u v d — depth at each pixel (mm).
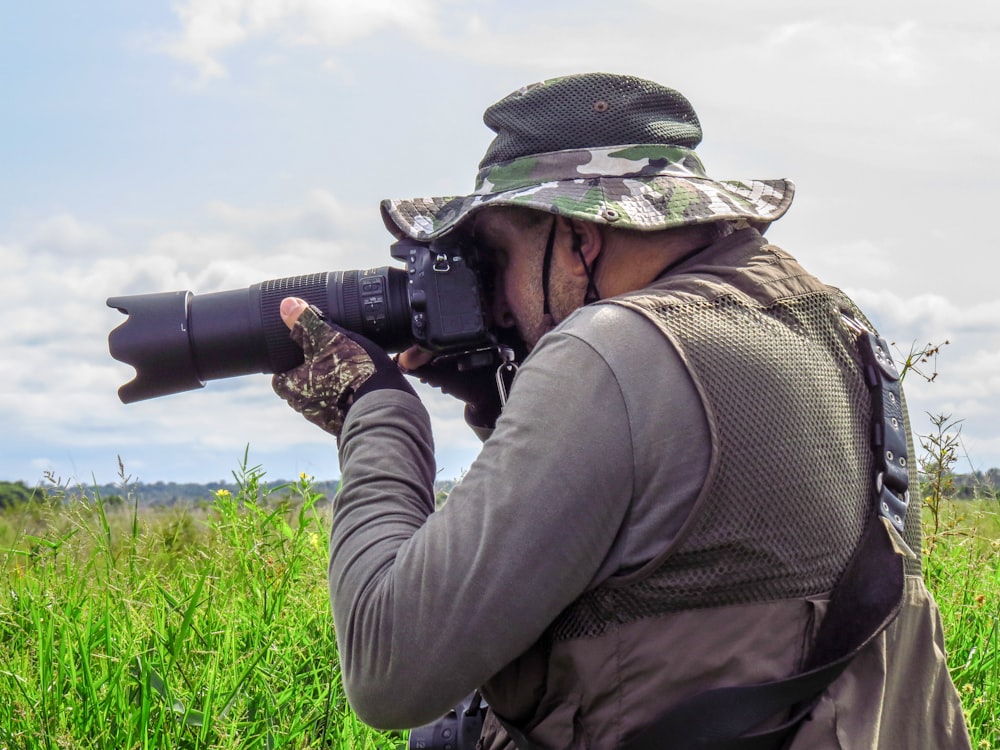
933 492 3824
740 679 1499
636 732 1522
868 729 1542
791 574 1535
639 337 1541
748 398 1532
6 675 2844
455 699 1545
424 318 2012
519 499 1503
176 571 3855
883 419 1693
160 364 2104
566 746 1581
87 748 2549
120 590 3381
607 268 1806
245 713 2814
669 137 1827
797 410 1565
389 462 1748
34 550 3828
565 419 1516
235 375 2148
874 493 1664
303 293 2088
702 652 1505
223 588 3576
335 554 1696
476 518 1527
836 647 1538
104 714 2656
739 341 1564
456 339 2006
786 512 1532
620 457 1501
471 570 1505
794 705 1518
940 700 1716
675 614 1514
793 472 1542
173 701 2713
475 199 1882
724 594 1512
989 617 3613
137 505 3908
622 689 1530
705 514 1495
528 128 1847
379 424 1802
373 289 2082
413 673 1536
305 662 3168
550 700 1606
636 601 1516
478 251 2020
